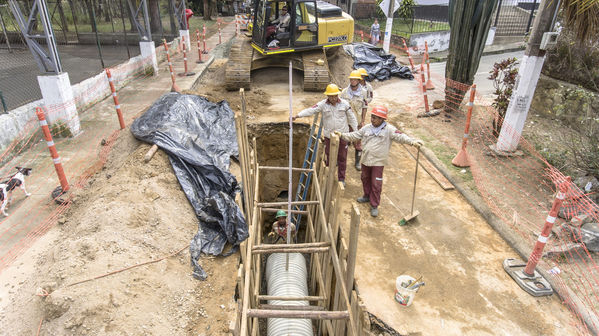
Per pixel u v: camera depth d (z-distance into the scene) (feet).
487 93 39.27
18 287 14.46
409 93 40.47
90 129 29.55
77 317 12.23
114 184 18.58
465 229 18.98
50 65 26.71
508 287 15.40
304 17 37.76
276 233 20.83
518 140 24.97
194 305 14.23
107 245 15.01
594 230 17.29
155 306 13.57
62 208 19.38
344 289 13.15
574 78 29.48
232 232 17.11
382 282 15.58
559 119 30.27
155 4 60.64
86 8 59.36
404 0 67.72
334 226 14.66
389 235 18.47
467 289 15.30
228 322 13.57
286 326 15.53
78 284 13.23
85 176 22.03
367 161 18.95
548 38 21.18
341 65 44.70
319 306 16.46
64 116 27.66
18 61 47.29
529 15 69.36
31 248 16.70
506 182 22.35
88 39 60.59
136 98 36.78
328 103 20.45
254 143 21.02
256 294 15.47
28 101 30.07
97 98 35.58
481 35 30.58
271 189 29.45
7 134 25.08
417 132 29.73
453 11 31.17
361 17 86.48
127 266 14.42
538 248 14.85
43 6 25.12
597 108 26.89
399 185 22.84
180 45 58.85
